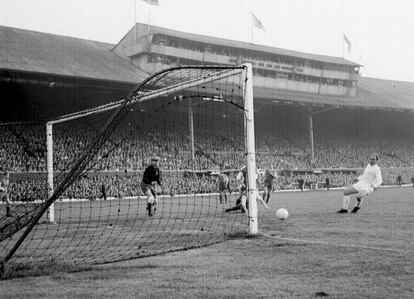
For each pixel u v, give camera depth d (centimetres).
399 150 7325
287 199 3014
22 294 528
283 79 6462
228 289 525
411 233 997
